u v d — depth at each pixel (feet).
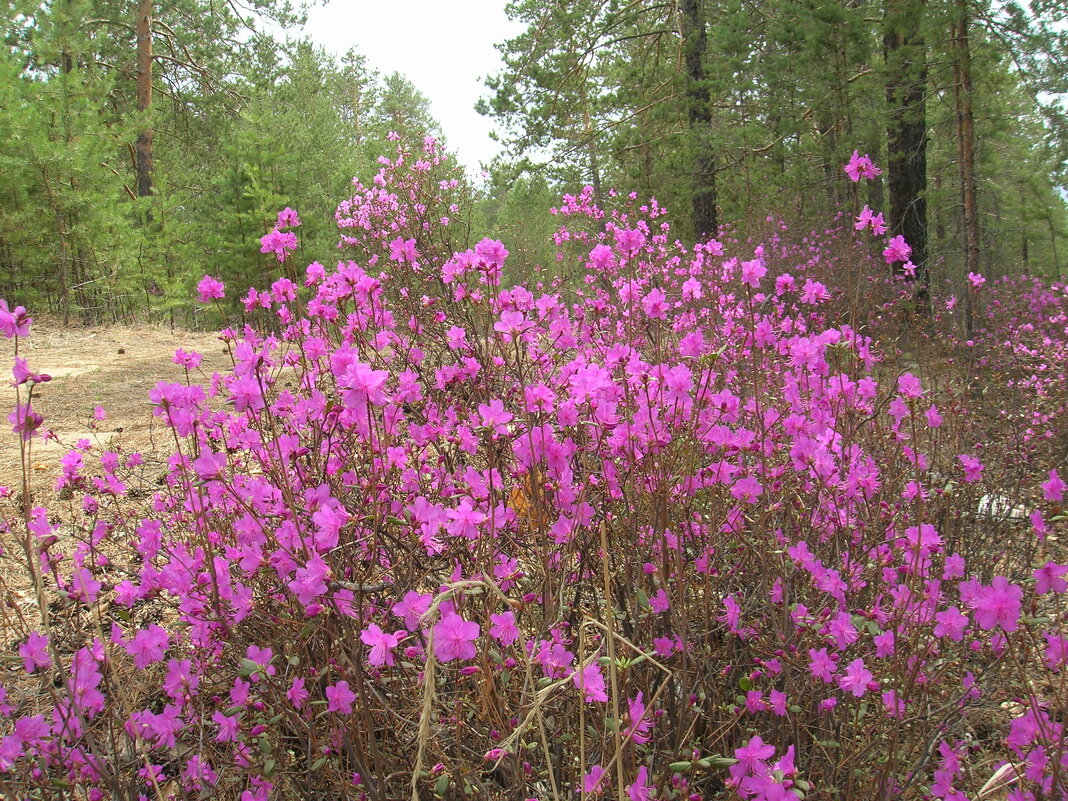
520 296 8.08
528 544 6.47
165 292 38.63
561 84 46.75
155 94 62.08
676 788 4.87
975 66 30.50
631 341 8.53
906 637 6.14
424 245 16.60
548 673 5.17
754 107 39.81
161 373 23.90
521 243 33.83
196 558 6.18
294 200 39.81
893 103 33.94
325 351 7.98
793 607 6.06
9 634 7.95
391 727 5.80
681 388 6.59
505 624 5.18
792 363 8.50
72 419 18.66
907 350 19.10
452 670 5.48
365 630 4.83
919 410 8.03
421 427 7.70
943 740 6.37
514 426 6.79
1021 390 17.24
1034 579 5.79
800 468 6.99
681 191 44.96
